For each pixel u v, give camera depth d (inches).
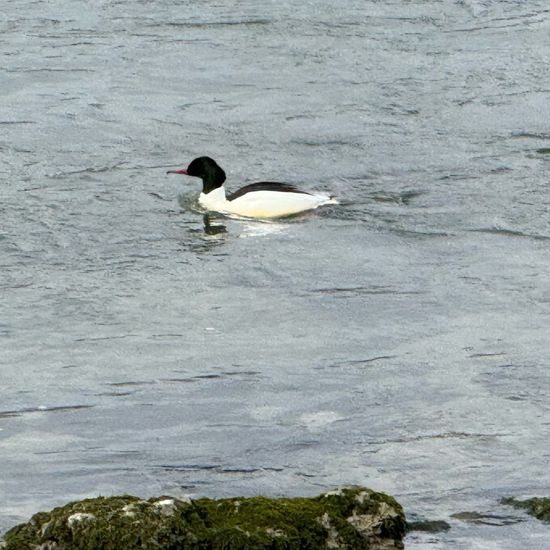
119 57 1083.9
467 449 485.7
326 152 888.3
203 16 1178.6
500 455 480.7
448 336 599.5
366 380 550.0
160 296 652.1
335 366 565.0
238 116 959.0
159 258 706.8
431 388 540.7
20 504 445.4
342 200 800.9
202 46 1107.3
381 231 749.9
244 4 1207.6
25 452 484.4
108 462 476.7
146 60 1076.5
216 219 769.6
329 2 1213.1
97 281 671.1
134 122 946.1
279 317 625.0
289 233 746.8
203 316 625.9
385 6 1208.8
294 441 493.4
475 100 989.8
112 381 549.6
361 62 1069.8
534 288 662.5
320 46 1104.8
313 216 772.6
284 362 569.9
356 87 1015.6
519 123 946.1
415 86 1018.7
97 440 494.6
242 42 1115.9
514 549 412.2
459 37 1135.6
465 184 827.4
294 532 397.4
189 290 660.7
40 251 713.0
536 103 986.7
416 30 1150.3
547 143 906.1
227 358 574.6
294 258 708.0
